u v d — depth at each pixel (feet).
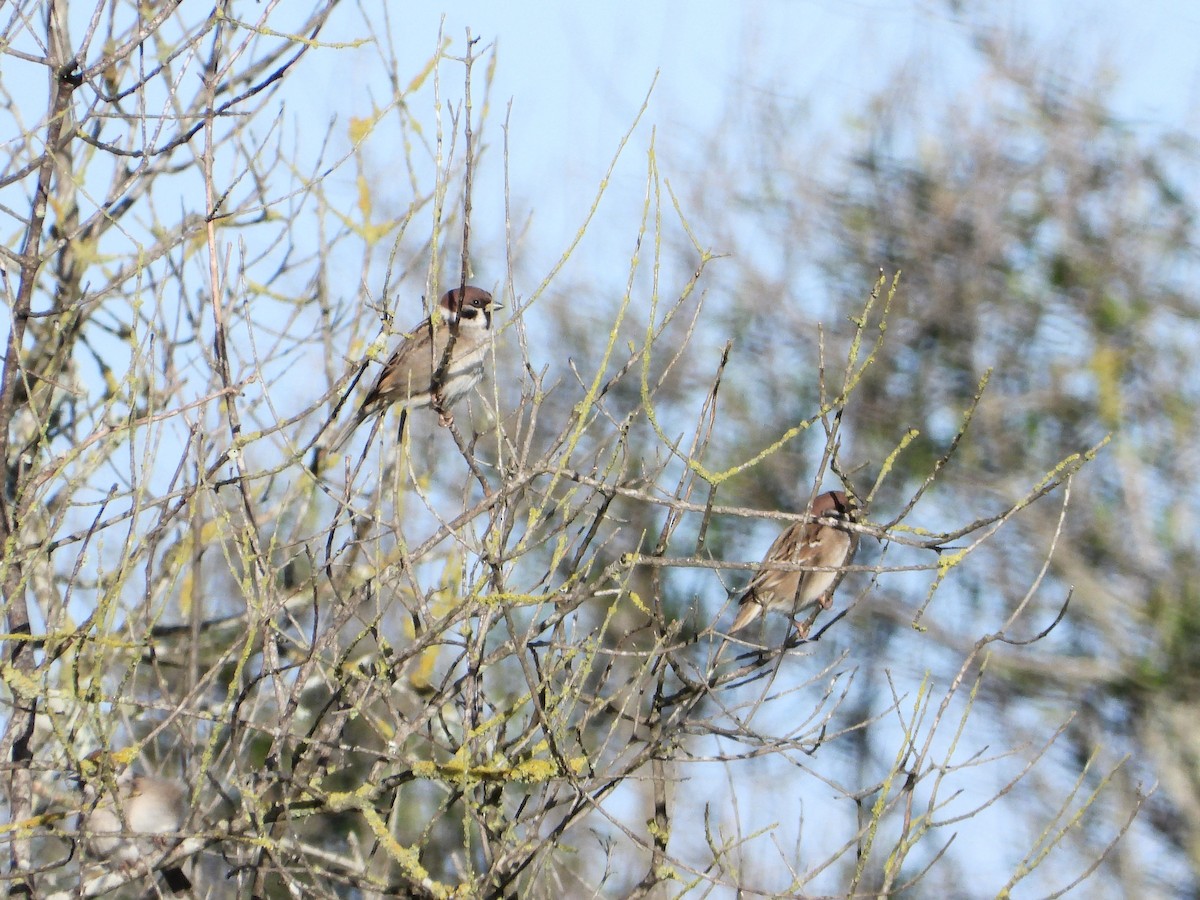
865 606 63.16
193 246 39.88
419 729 31.32
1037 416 65.41
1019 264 66.95
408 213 29.63
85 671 30.60
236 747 27.37
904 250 67.62
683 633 42.42
